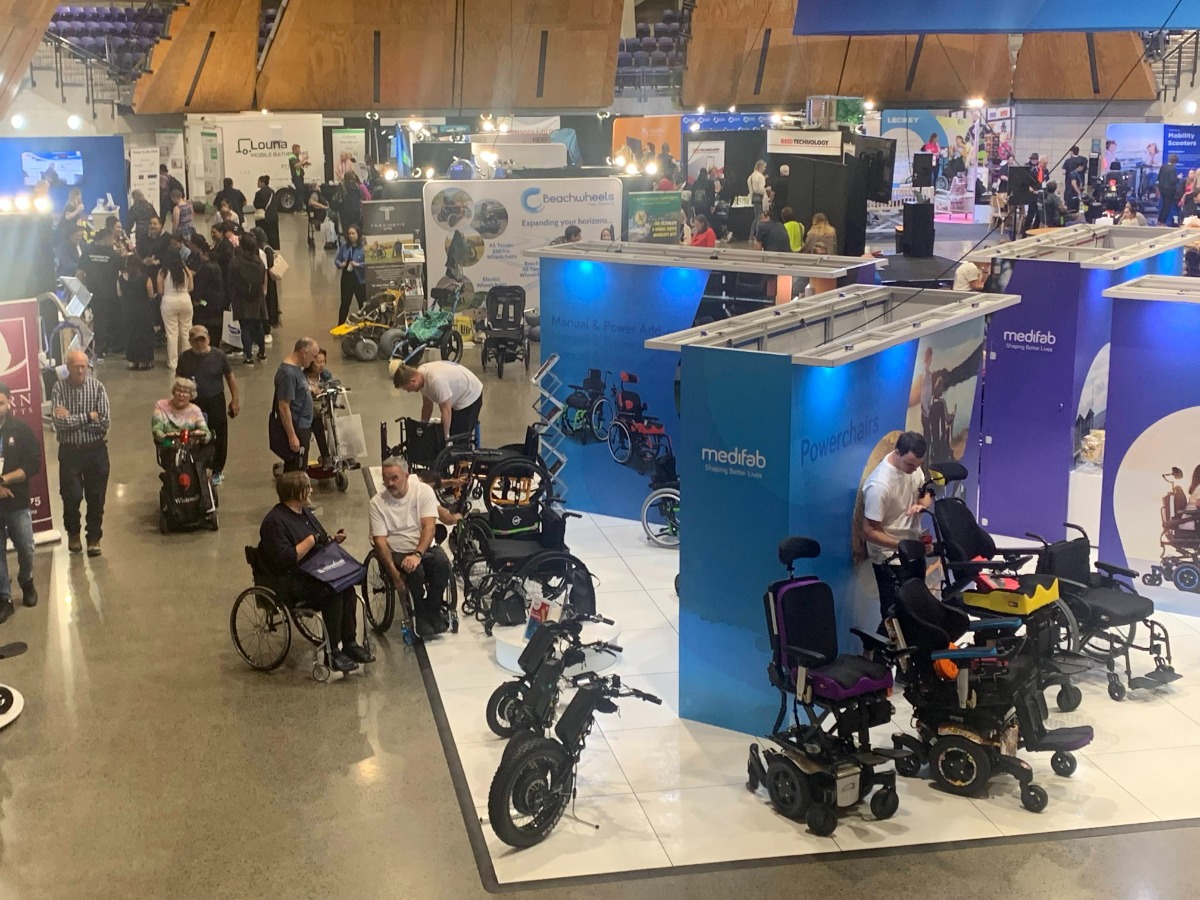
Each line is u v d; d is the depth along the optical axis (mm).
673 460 9227
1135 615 6570
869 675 5523
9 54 14102
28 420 8875
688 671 6477
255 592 7020
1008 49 28312
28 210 11422
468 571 7863
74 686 6902
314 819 5582
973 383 7793
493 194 15094
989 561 6848
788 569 5809
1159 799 5684
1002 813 5590
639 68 30953
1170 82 27484
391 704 6691
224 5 27578
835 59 29375
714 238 18516
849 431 6387
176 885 5098
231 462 11102
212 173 28422
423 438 9391
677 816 5590
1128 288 7766
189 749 6215
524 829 5336
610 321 9414
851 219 19219
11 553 8938
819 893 5004
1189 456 7629
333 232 24188
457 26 28516
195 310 14641
